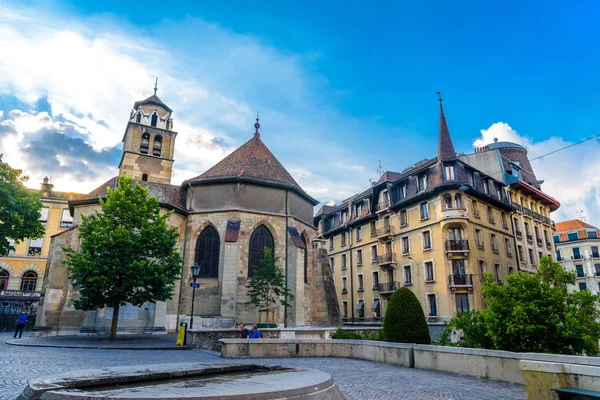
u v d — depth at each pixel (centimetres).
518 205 4422
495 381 1057
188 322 2761
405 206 4069
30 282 4772
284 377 632
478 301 3419
